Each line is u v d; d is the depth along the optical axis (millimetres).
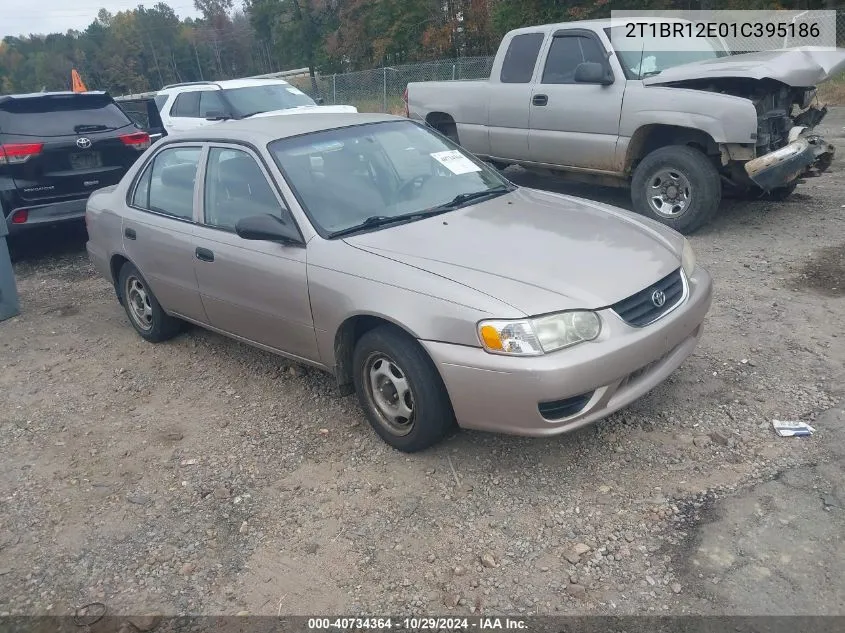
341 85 22266
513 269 3512
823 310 5098
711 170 6789
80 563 3287
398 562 3100
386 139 4730
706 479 3428
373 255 3752
